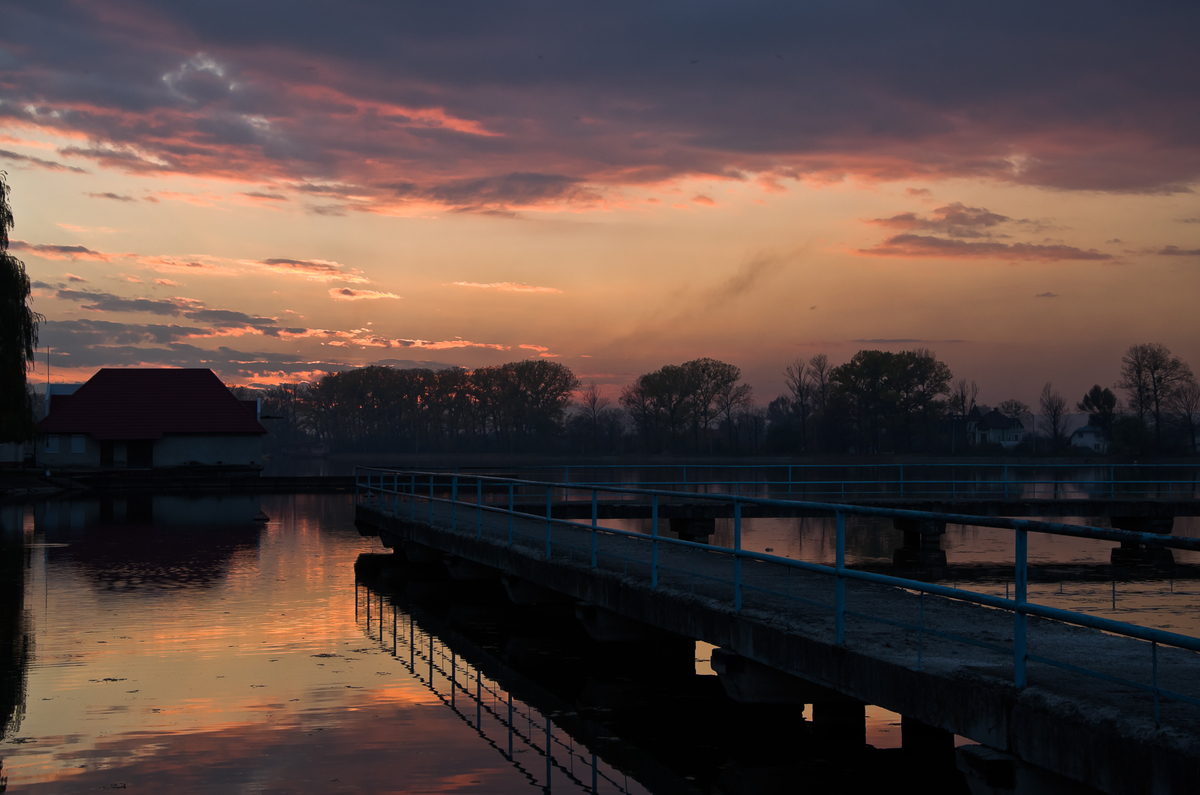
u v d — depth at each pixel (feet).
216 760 29.45
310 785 27.37
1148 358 341.62
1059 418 407.64
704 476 272.31
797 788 27.76
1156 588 69.41
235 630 49.57
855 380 375.04
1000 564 83.46
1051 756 19.29
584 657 44.42
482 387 484.74
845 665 25.54
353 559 77.82
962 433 395.75
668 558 47.42
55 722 33.22
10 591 60.64
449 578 67.26
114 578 66.33
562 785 27.76
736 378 405.39
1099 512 90.22
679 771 29.17
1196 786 16.22
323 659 43.39
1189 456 331.16
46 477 169.07
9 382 137.49
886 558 86.12
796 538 101.96
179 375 236.43
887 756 30.63
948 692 22.09
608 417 461.78
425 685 39.04
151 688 37.91
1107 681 20.88
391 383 499.92
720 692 38.32
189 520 111.24
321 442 513.04
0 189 136.26
